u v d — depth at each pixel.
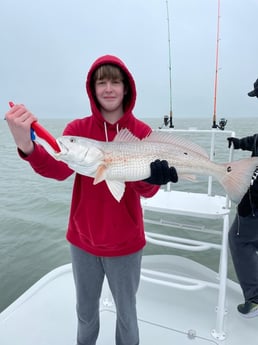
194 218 6.46
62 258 5.08
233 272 4.59
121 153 1.96
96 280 2.13
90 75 2.01
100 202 1.99
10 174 12.24
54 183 10.41
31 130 1.71
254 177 2.72
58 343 2.67
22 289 4.26
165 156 2.06
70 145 1.82
